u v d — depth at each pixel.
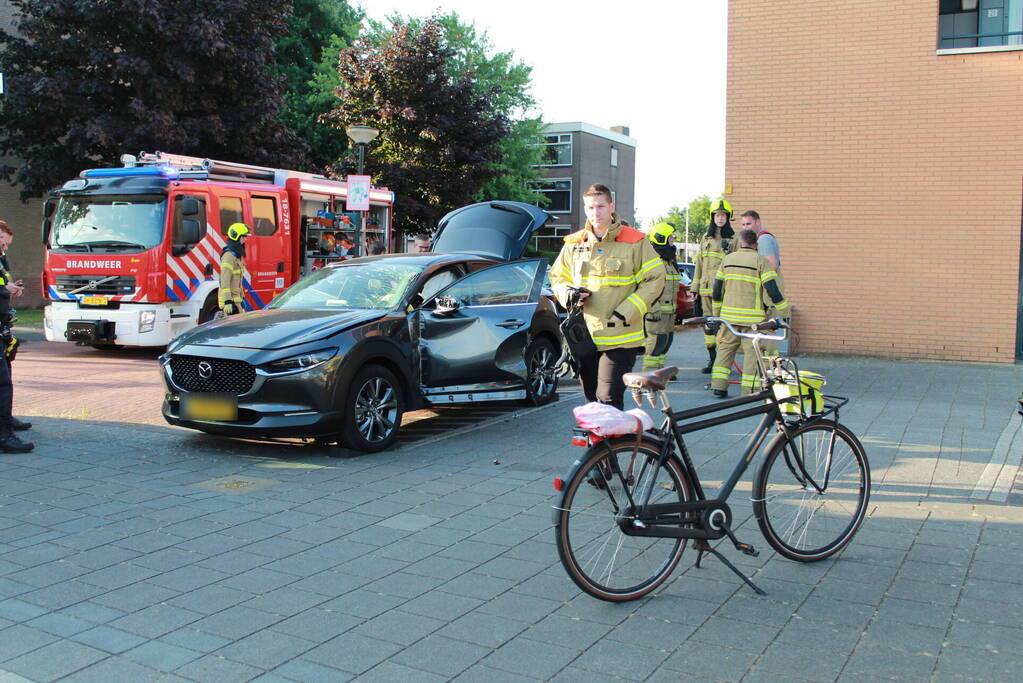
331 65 31.39
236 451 7.03
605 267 5.57
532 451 7.13
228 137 22.08
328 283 8.10
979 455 6.64
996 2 12.55
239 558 4.56
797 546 4.46
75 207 13.15
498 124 26.75
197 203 12.72
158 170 13.11
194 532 4.96
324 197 15.97
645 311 5.59
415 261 8.20
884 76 12.20
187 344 6.99
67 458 6.68
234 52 20.97
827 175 12.58
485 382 8.18
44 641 3.58
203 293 13.34
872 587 4.14
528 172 36.84
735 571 4.10
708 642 3.58
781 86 12.75
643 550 4.09
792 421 4.42
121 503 5.51
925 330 12.20
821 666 3.35
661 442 4.07
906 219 12.20
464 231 10.19
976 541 4.75
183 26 20.12
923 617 3.79
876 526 5.01
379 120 26.19
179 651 3.50
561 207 49.81
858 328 12.54
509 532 4.99
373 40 28.05
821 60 12.52
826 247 12.64
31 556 4.56
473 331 8.06
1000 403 8.94
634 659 3.43
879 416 8.22
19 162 23.61
